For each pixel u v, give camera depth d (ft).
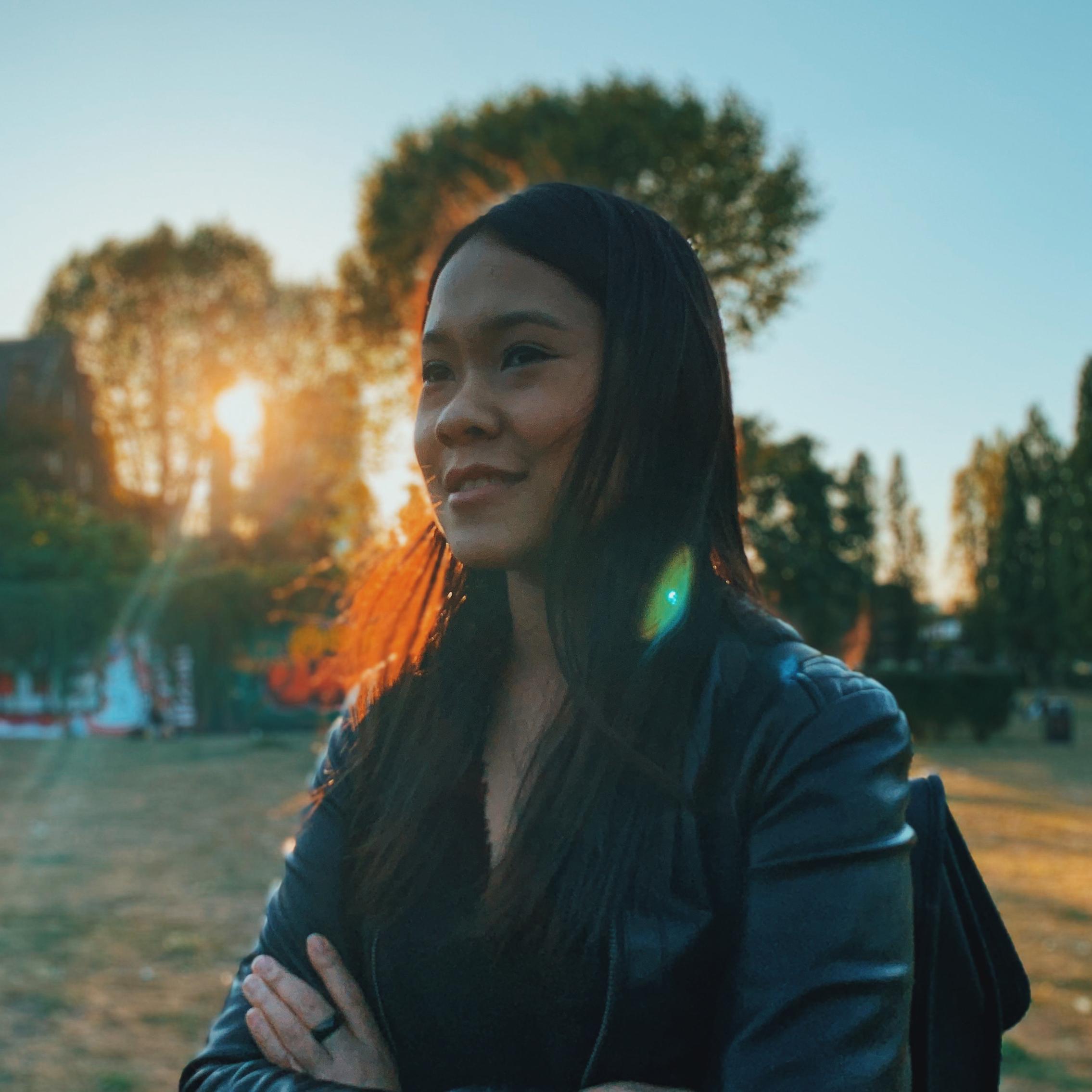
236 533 105.50
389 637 3.99
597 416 3.00
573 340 3.03
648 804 2.94
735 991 2.74
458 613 3.52
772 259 72.64
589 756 2.99
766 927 2.74
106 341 150.71
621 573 3.02
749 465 80.38
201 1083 3.49
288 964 3.52
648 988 2.83
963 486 248.11
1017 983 3.56
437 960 3.08
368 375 83.76
